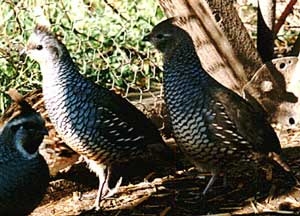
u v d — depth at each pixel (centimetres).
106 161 137
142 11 181
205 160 133
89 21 177
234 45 149
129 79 169
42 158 124
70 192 142
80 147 136
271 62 152
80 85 134
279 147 135
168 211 133
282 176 139
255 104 151
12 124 122
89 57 170
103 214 134
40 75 166
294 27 180
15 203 123
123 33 173
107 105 135
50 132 142
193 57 131
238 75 150
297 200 134
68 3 177
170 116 133
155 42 133
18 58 167
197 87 130
